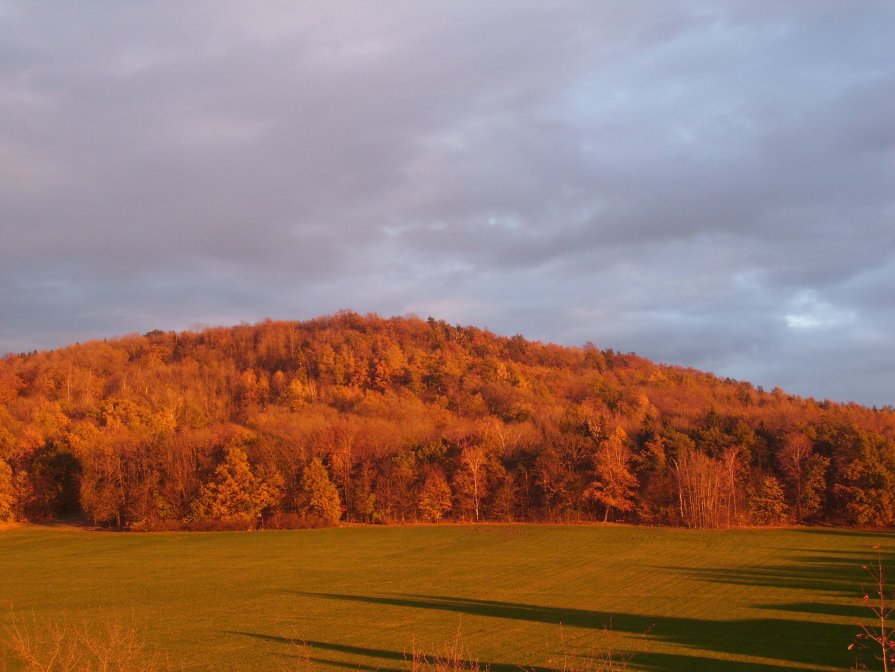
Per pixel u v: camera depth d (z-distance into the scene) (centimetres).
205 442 9669
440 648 3372
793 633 3628
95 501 9056
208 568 6234
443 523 9394
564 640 3522
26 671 2294
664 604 4462
